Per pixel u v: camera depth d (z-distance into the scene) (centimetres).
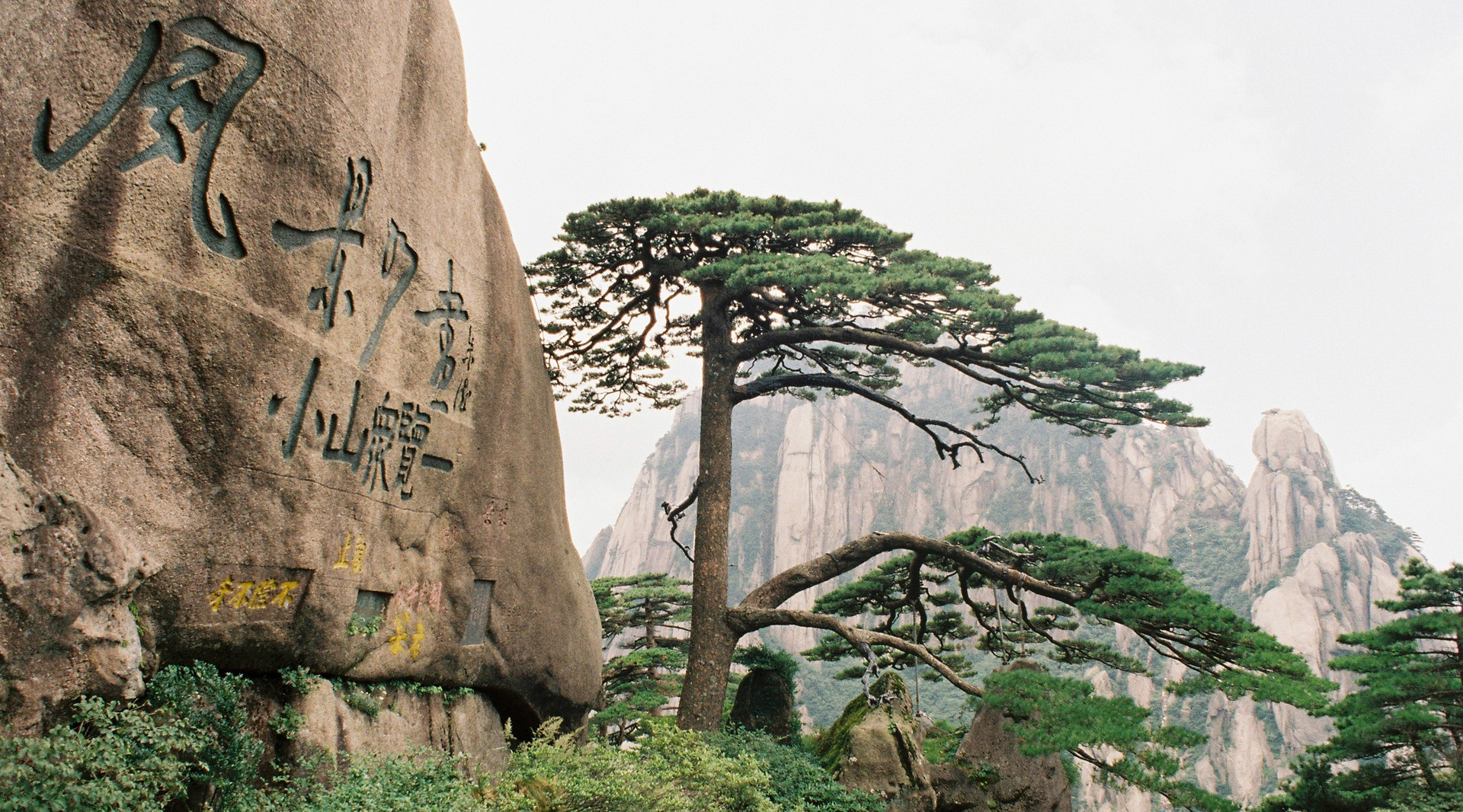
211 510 649
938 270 1661
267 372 684
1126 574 1488
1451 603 1811
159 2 574
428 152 934
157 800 579
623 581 2864
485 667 1099
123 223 567
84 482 554
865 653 1598
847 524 14450
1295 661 1277
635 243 1812
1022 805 1402
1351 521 11100
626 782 926
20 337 518
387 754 840
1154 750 1249
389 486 891
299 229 711
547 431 1259
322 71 717
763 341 1803
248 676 740
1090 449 14238
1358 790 1723
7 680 486
